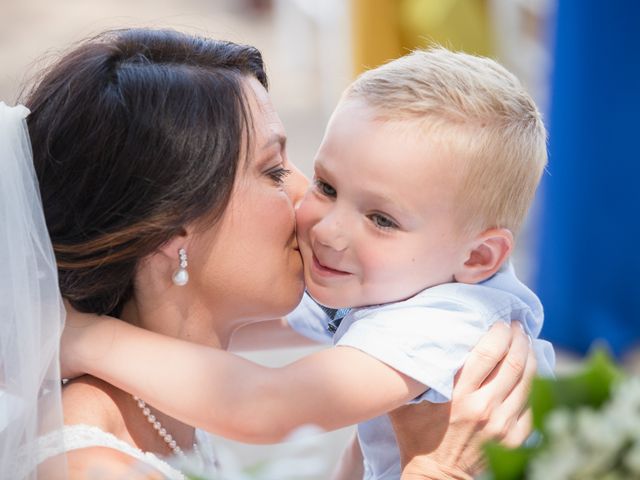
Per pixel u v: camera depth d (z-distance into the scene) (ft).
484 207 5.72
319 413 5.26
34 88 5.47
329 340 6.84
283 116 23.53
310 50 27.25
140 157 4.97
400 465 6.12
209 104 5.12
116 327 5.27
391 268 5.65
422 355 5.44
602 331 13.20
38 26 30.25
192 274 5.35
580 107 12.68
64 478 4.70
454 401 5.55
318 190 5.84
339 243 5.66
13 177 4.91
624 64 12.34
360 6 12.87
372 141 5.60
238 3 33.68
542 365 6.12
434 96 5.64
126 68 5.14
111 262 5.13
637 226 12.90
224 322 5.62
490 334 5.69
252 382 5.21
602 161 12.79
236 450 9.89
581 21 12.40
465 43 12.99
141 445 5.33
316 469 4.60
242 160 5.28
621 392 3.16
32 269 4.93
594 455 3.02
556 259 13.47
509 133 5.74
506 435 5.58
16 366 4.85
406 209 5.58
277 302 5.58
